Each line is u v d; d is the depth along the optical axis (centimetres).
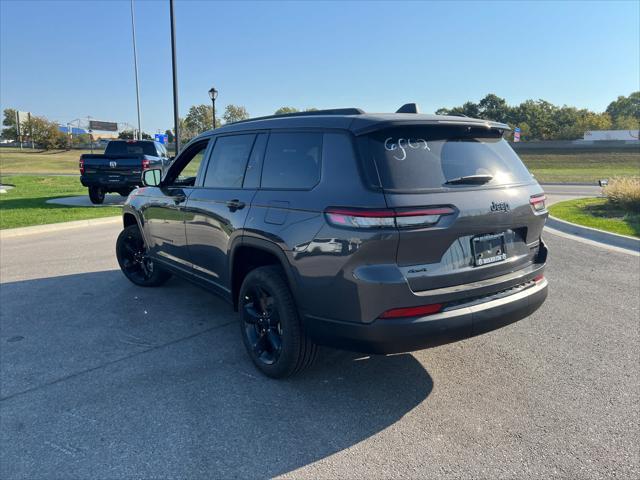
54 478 255
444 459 269
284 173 349
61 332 458
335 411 320
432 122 310
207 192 430
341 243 289
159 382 359
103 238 965
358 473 258
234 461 269
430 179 296
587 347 420
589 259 750
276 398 336
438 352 412
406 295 284
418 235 282
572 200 1628
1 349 419
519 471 258
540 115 10706
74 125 9850
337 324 302
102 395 340
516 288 338
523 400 332
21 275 667
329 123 324
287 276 329
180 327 472
